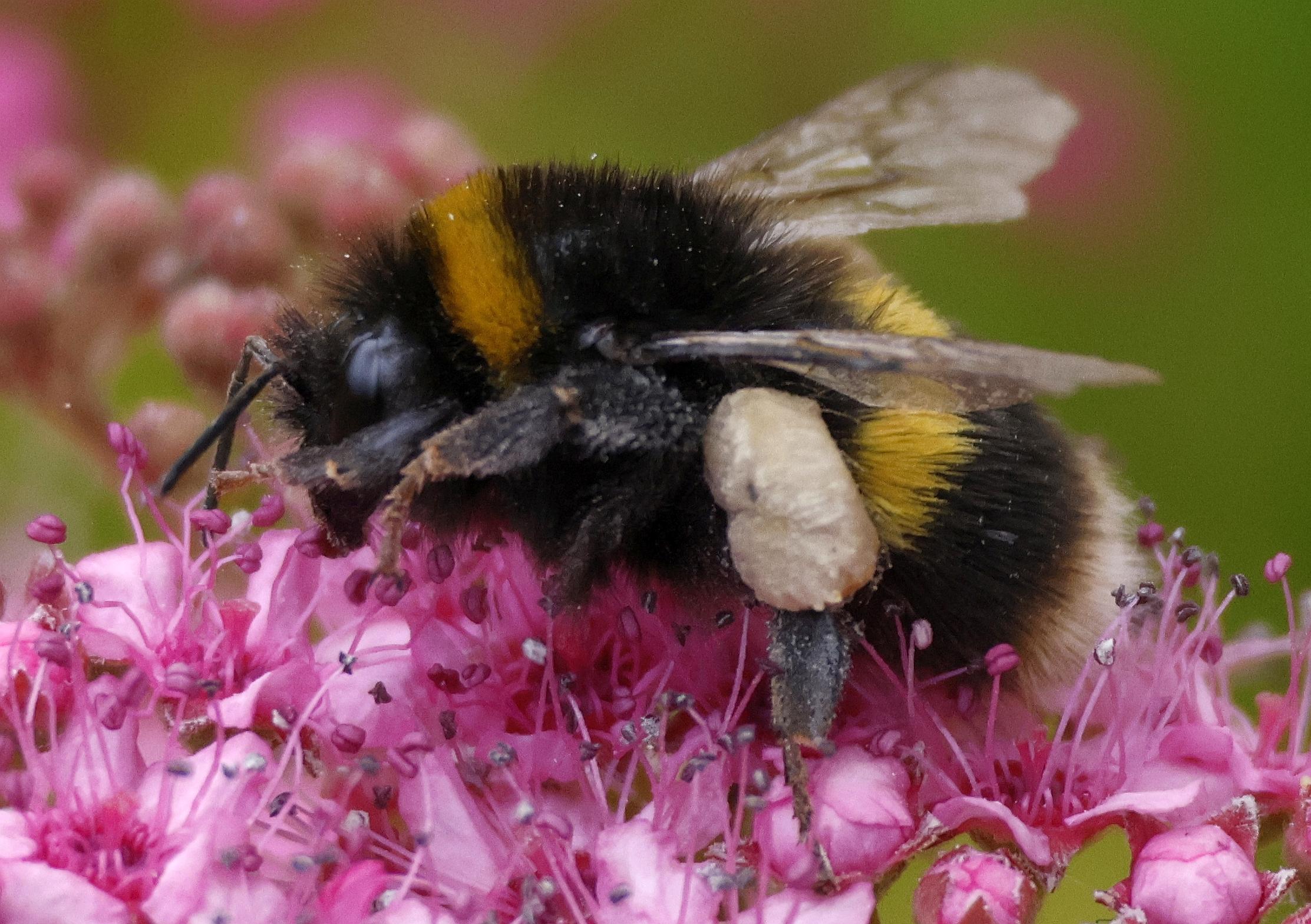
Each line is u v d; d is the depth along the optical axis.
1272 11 0.13
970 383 0.08
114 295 0.09
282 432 0.08
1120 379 0.07
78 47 0.11
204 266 0.09
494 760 0.08
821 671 0.08
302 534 0.08
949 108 0.08
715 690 0.08
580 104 0.13
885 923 0.08
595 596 0.08
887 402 0.08
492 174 0.08
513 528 0.08
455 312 0.08
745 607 0.08
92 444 0.09
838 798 0.08
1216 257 0.12
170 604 0.08
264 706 0.08
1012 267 0.12
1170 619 0.08
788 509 0.08
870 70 0.13
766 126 0.13
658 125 0.13
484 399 0.08
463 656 0.08
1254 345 0.12
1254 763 0.08
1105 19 0.13
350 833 0.08
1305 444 0.12
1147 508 0.08
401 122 0.11
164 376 0.10
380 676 0.08
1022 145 0.08
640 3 0.13
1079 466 0.08
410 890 0.08
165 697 0.08
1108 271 0.12
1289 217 0.12
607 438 0.08
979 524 0.08
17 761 0.08
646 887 0.08
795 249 0.08
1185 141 0.12
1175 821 0.08
